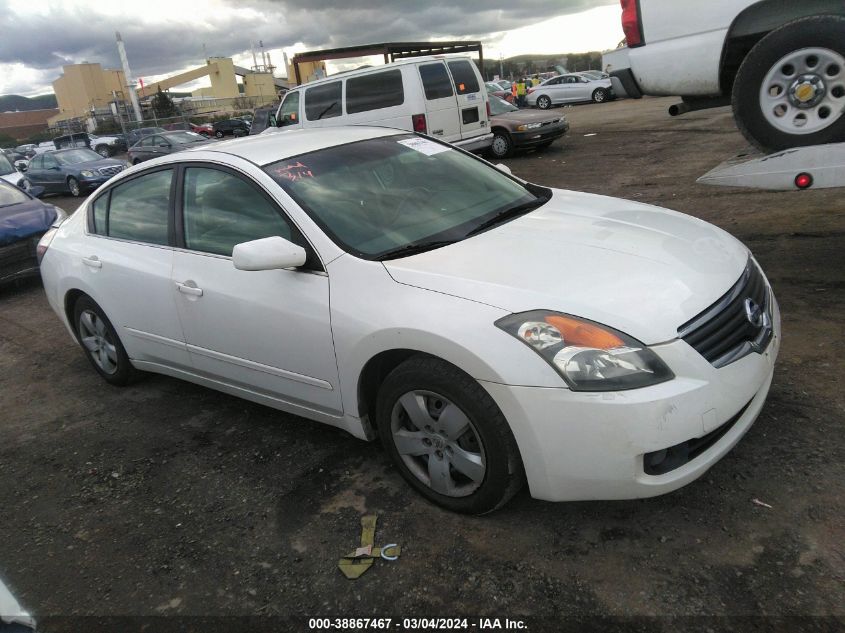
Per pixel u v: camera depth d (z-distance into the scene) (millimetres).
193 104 68375
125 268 3896
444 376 2518
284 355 3117
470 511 2689
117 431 3943
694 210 7281
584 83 28719
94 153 18422
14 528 3100
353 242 2973
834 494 2570
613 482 2301
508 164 13320
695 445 2363
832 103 4043
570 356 2279
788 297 4461
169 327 3730
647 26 4832
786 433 2982
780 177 4012
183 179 3678
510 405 2350
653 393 2230
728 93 4871
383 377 2961
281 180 3229
